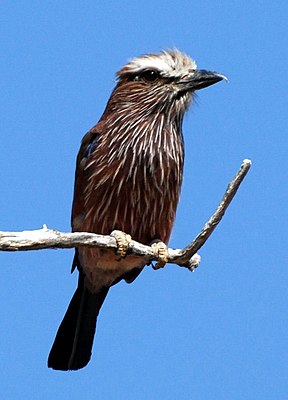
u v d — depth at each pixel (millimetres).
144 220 13750
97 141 13812
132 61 13961
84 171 13898
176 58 13875
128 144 13586
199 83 13766
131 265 14273
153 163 13594
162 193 13711
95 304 15156
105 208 13688
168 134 13766
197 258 13070
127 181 13586
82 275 15023
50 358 15305
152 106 13711
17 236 11039
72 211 14344
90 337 15242
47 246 11219
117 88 13992
